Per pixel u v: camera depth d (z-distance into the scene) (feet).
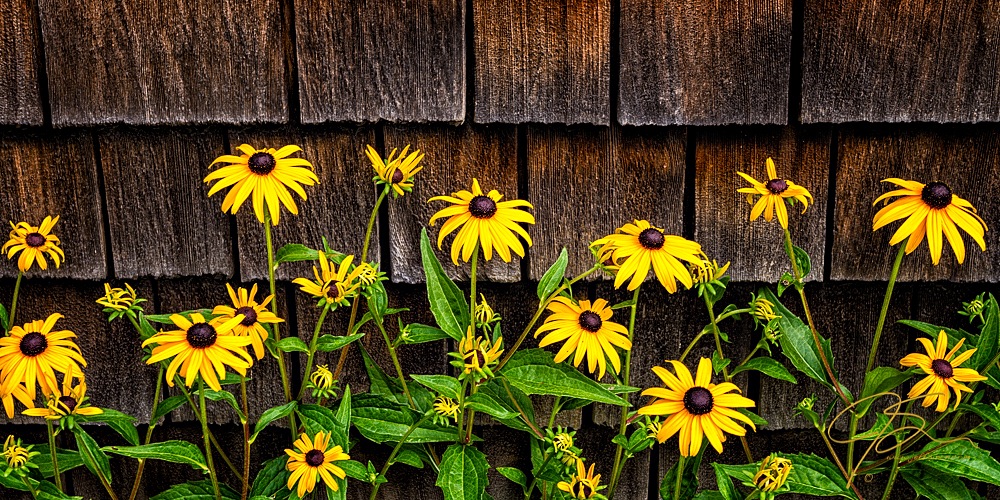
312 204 5.00
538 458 4.94
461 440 4.74
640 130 4.95
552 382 4.64
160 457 4.59
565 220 5.01
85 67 4.88
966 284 5.08
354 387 5.19
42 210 4.99
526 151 4.96
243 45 4.87
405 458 4.92
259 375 5.16
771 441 5.25
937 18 4.85
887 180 4.68
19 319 5.08
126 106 4.90
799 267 4.88
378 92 4.90
